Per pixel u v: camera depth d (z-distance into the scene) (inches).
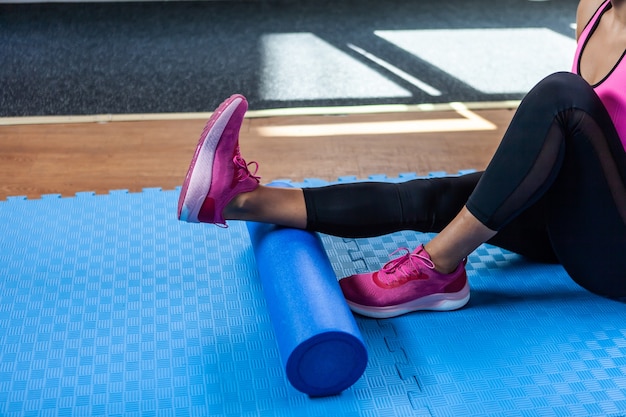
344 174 85.4
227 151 53.9
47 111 98.0
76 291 62.1
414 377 53.9
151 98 102.3
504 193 52.1
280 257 55.2
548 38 124.3
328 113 98.7
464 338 57.6
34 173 84.1
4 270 64.3
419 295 59.2
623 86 52.0
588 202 52.5
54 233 69.7
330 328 48.9
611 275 56.0
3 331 57.5
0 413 50.4
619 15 53.9
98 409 50.9
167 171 85.1
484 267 66.3
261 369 54.6
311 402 51.7
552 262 66.7
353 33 124.8
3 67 110.7
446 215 59.2
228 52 117.1
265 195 56.7
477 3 138.8
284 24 128.6
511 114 99.6
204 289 62.7
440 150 90.7
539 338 57.8
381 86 106.5
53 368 54.2
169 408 51.1
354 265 65.9
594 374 54.5
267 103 101.3
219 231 70.6
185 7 135.8
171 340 57.2
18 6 134.3
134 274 64.3
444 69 112.1
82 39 121.6
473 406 51.5
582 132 49.8
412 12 134.3
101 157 87.7
